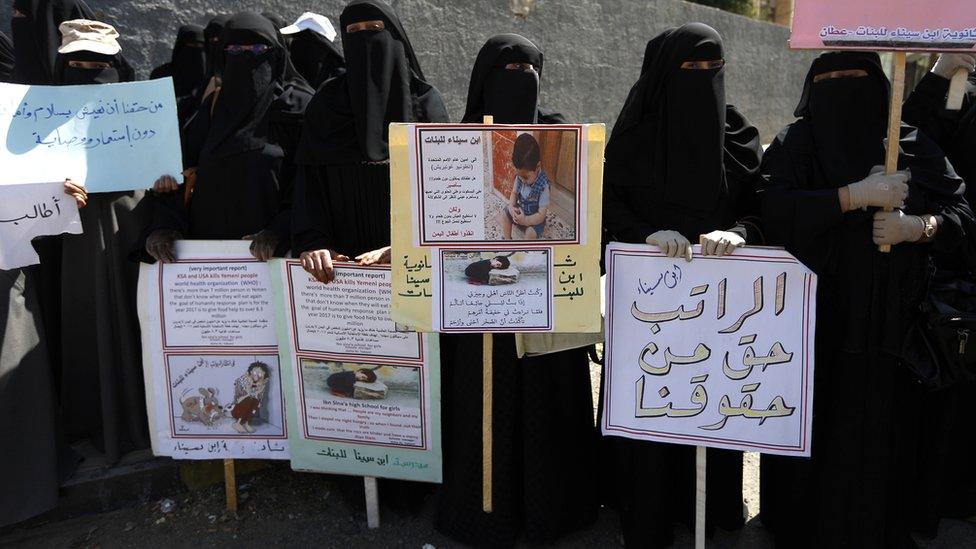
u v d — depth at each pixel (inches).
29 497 107.5
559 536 107.0
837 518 97.0
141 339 113.8
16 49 121.1
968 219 94.1
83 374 120.0
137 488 118.1
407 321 95.7
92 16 126.6
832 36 88.4
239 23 110.0
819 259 94.3
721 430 95.5
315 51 147.6
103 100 108.5
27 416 107.2
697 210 96.0
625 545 106.0
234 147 110.0
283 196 113.9
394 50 103.8
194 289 109.5
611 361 97.4
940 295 95.0
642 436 98.0
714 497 107.2
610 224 101.6
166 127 110.0
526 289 94.9
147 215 120.9
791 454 93.7
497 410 102.3
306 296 105.3
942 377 92.5
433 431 106.7
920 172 93.8
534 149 91.7
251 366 111.6
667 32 96.0
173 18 171.6
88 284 117.0
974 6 85.2
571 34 275.1
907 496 105.7
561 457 105.0
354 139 104.1
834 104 94.0
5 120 103.5
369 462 109.8
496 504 104.4
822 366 97.2
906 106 113.7
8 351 105.1
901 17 86.5
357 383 107.3
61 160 106.3
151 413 113.1
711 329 94.4
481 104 104.5
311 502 119.2
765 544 108.2
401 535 111.0
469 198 93.0
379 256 102.0
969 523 113.9
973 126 107.3
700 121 92.9
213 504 118.6
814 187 95.0
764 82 380.2
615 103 300.5
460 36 235.8
